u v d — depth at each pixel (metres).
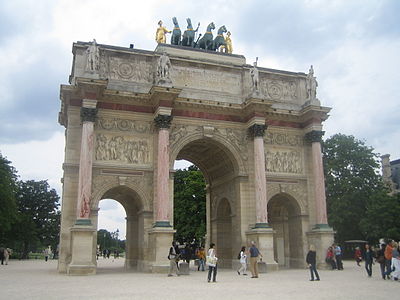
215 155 50.38
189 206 82.50
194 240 85.75
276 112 48.62
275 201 51.59
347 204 69.19
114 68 45.19
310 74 50.81
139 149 43.53
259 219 43.94
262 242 42.75
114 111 43.50
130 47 48.47
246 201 46.03
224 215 52.72
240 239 45.22
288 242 51.25
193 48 49.53
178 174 91.06
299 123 50.34
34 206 110.75
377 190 71.19
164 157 41.97
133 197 44.59
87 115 40.50
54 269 46.75
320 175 47.81
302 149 49.81
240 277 33.62
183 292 22.33
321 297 19.92
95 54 42.34
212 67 48.69
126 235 48.59
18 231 97.69
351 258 71.38
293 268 47.09
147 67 46.34
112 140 42.91
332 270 42.69
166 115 42.72
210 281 29.45
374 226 66.50
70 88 41.81
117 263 67.94
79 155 41.47
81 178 39.16
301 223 47.66
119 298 19.73
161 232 39.62
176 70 47.16
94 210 40.47
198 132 45.88
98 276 35.09
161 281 29.73
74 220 40.16
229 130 47.25
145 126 44.38
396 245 29.36
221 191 51.91
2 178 80.88
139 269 42.62
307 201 48.38
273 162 48.19
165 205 40.94
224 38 52.94
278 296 20.44
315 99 49.38
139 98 43.97
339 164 71.44
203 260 44.81
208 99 47.25
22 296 20.59
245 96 48.91
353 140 74.12
